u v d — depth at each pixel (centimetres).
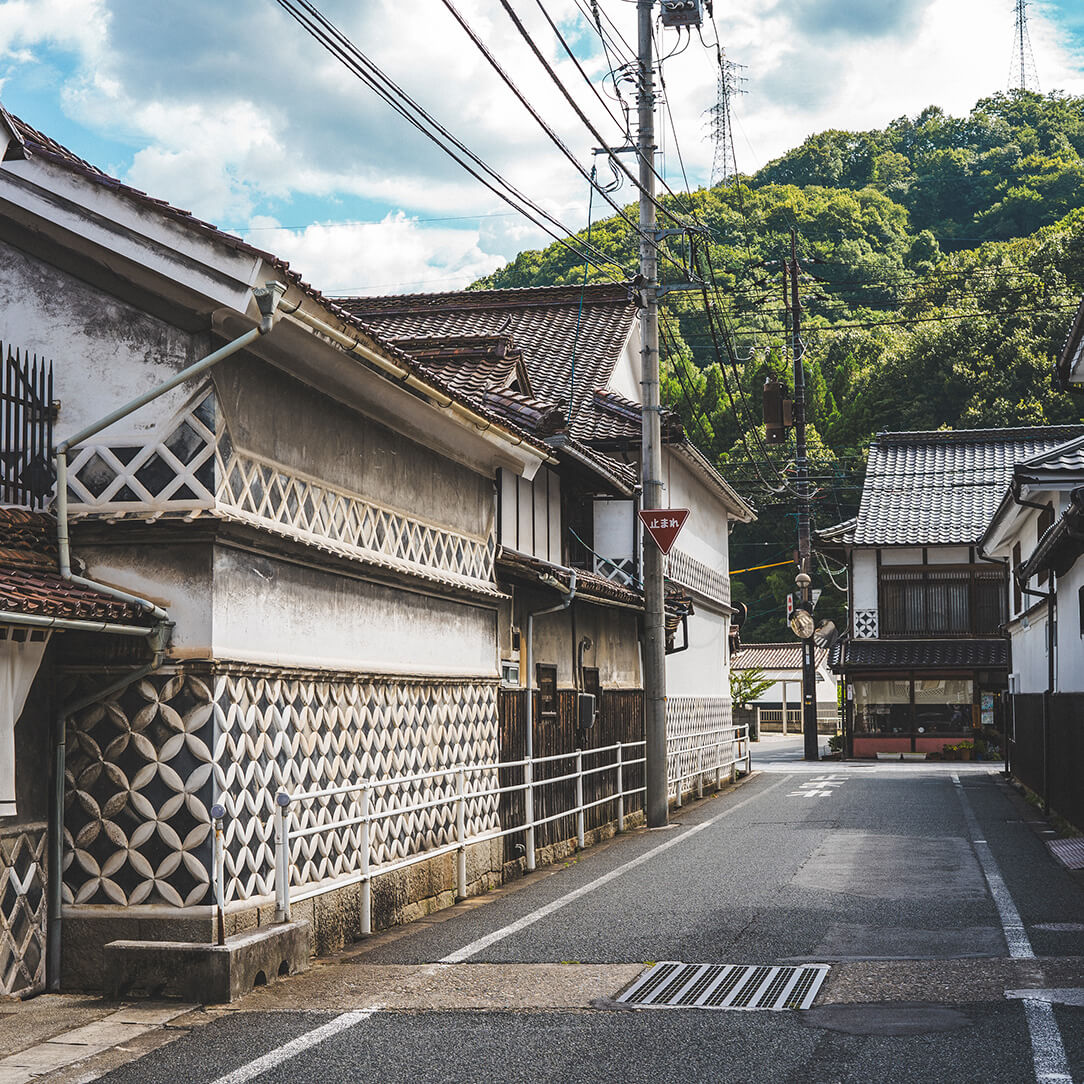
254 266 766
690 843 1530
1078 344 1368
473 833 1201
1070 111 8356
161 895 771
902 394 5816
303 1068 586
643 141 1759
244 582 821
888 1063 573
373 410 1026
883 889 1109
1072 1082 535
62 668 785
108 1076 578
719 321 2177
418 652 1111
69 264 823
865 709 3991
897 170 7762
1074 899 1049
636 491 1914
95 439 809
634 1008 696
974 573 3978
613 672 1858
